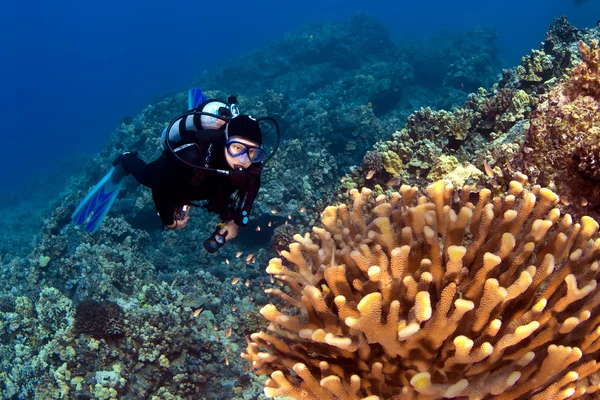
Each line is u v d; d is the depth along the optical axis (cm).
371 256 211
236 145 303
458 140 669
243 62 3177
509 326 198
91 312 661
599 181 295
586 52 331
